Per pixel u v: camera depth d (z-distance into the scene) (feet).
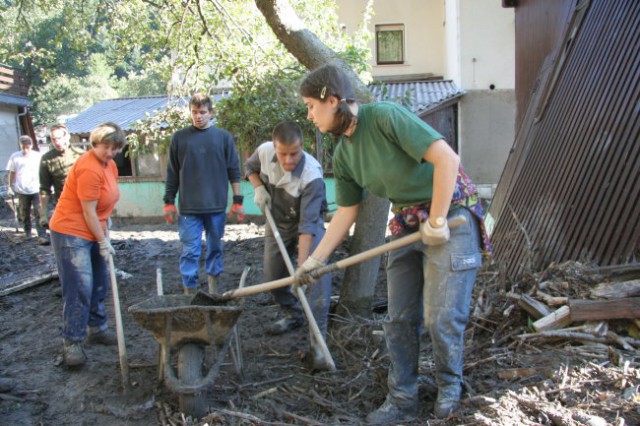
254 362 12.57
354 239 14.67
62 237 12.10
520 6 27.81
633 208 11.38
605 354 9.85
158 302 10.92
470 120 48.14
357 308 14.73
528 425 8.11
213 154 16.22
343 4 57.77
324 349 10.80
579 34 18.69
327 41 31.17
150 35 28.84
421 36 58.03
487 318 12.51
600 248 12.14
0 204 44.04
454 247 8.61
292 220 13.66
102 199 12.62
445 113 48.44
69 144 21.80
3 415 10.46
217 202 16.46
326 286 12.69
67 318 12.32
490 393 9.27
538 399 8.72
